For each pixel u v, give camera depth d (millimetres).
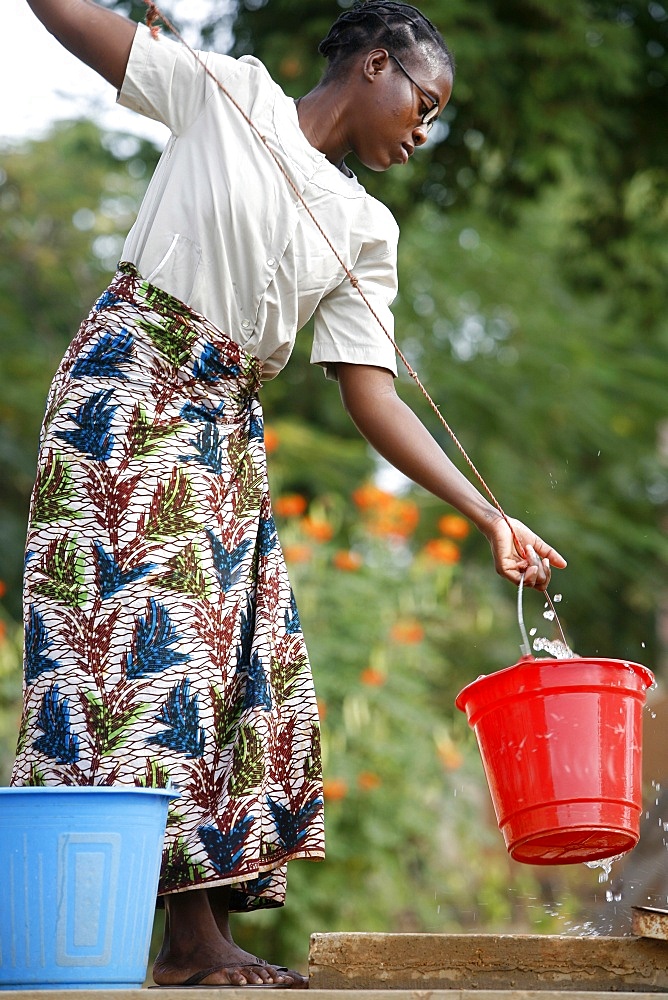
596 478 19656
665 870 9570
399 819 11688
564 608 18422
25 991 4117
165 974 4750
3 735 11633
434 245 20438
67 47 5012
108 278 19469
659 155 15086
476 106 13797
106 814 4355
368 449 18297
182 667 4746
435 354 19141
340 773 11461
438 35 5262
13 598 16344
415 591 12555
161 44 5000
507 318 20109
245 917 11156
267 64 13641
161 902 5148
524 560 5195
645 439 20062
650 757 10172
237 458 5023
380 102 5152
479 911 13047
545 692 4793
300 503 12445
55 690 4711
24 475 16719
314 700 5070
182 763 4695
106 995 4094
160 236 4918
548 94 13898
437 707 15539
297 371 17766
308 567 12219
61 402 4883
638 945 4746
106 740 4672
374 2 5238
